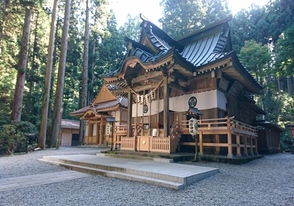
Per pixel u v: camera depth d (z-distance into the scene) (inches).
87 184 198.2
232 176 235.8
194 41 572.1
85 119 837.2
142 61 394.6
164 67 380.5
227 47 549.6
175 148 379.9
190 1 1081.4
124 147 424.8
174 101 479.8
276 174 251.6
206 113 419.8
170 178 196.7
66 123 1028.5
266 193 166.7
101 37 1200.8
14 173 254.8
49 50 628.7
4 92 751.1
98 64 1237.7
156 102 509.4
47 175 242.7
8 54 782.5
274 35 1032.2
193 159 353.7
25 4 601.9
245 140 416.2
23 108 927.7
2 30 729.6
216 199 150.9
